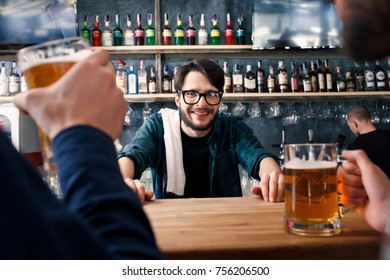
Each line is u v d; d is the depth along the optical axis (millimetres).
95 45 3582
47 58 572
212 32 3742
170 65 3873
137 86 3668
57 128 445
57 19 3449
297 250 637
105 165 427
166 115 2221
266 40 3584
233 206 1046
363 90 3824
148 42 3648
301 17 3570
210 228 775
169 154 2131
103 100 475
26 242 284
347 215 894
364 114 3549
